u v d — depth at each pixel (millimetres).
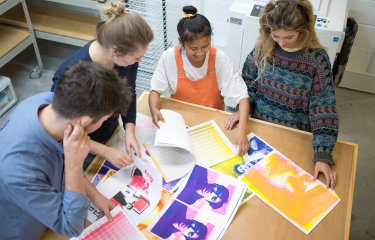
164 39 2783
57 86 866
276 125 1504
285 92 1540
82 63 893
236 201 1188
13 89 2830
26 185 874
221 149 1389
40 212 914
